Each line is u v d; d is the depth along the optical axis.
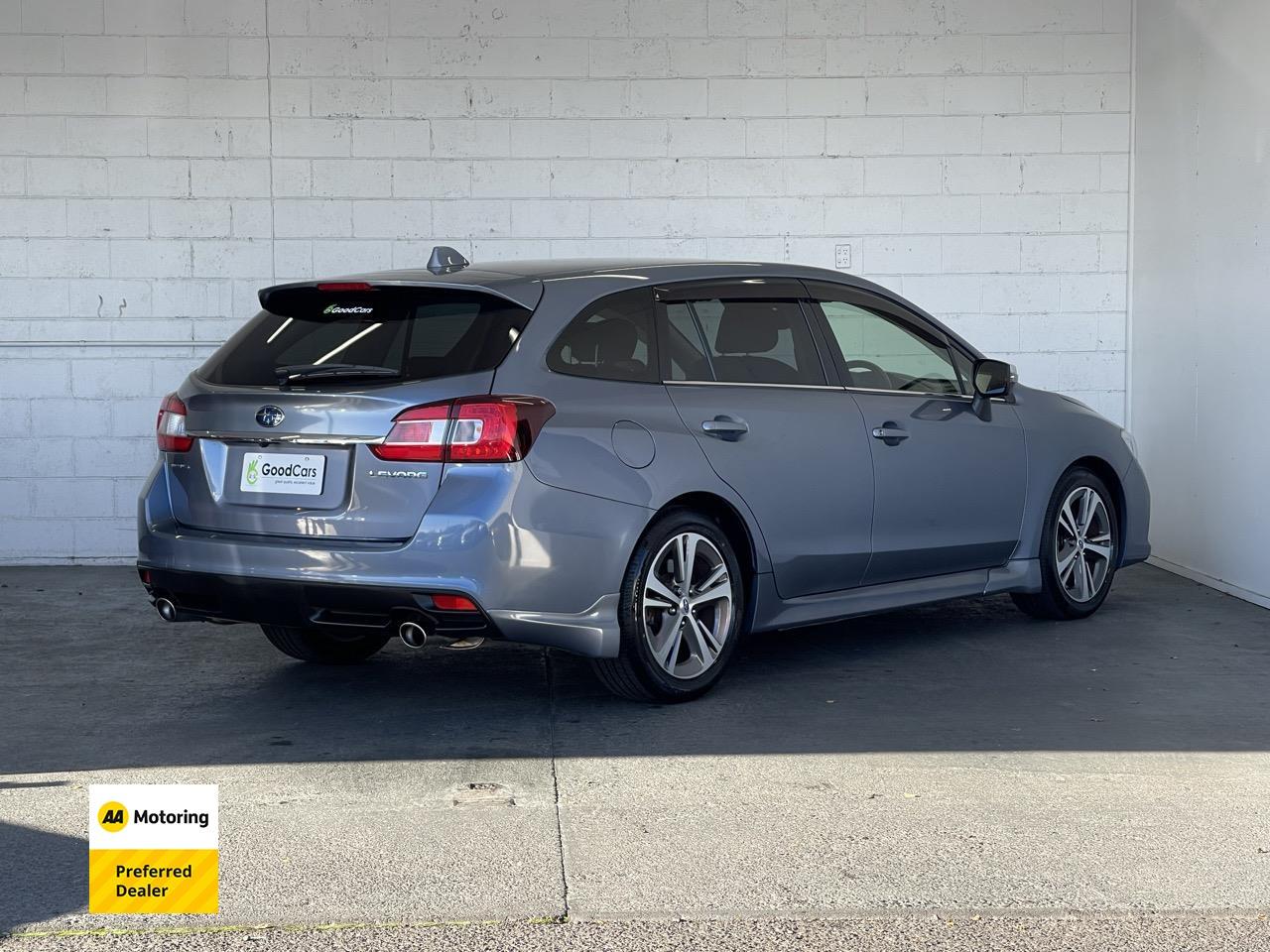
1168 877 3.57
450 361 4.84
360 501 4.79
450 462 4.73
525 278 5.13
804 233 8.95
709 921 3.29
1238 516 7.64
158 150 8.65
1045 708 5.25
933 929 3.25
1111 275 9.06
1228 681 5.68
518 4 8.75
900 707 5.26
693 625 5.27
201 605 5.12
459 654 6.21
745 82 8.86
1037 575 6.68
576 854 3.72
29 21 8.55
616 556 4.96
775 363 5.68
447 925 3.26
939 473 6.14
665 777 4.39
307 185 8.74
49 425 8.70
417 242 8.81
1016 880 3.54
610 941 3.18
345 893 3.45
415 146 8.77
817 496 5.65
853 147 8.93
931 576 6.27
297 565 4.82
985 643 6.41
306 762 4.57
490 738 4.84
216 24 8.65
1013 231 9.03
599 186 8.86
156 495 5.21
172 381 8.74
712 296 5.57
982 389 6.34
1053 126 8.99
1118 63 8.99
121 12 8.59
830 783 4.33
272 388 4.98
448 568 4.70
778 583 5.59
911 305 6.35
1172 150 8.41
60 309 8.66
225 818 4.02
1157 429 8.70
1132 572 8.53
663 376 5.27
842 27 8.88
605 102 8.82
